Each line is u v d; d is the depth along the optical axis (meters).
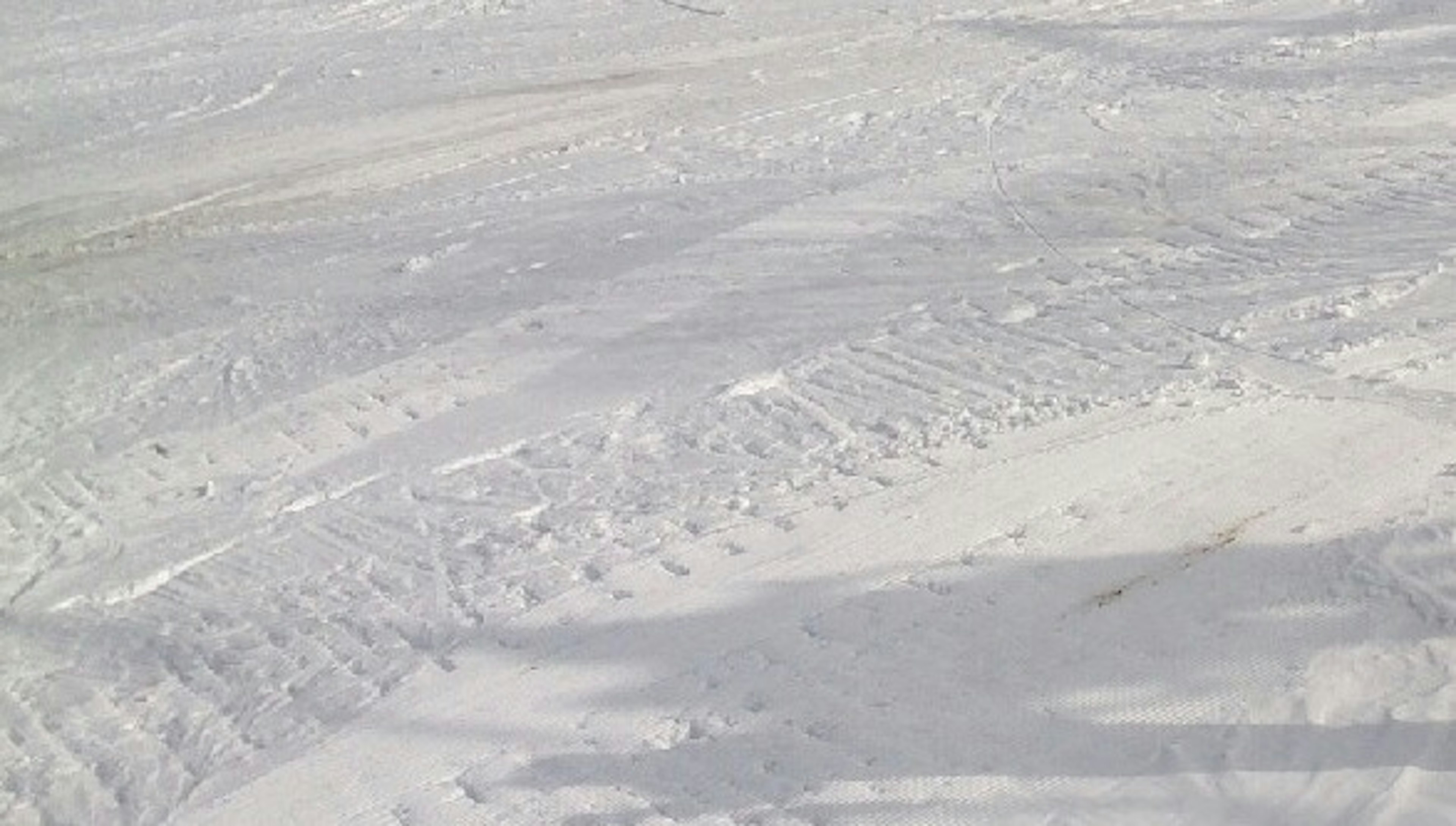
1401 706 4.95
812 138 10.00
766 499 6.25
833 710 5.12
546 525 6.23
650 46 11.95
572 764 5.00
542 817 4.79
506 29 12.56
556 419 7.00
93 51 12.55
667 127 10.38
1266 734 4.88
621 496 6.38
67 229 9.61
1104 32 11.64
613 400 7.11
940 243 8.34
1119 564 5.71
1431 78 10.29
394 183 9.89
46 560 6.35
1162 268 7.89
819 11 12.48
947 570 5.74
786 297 7.90
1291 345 7.05
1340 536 5.75
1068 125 9.89
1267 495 6.02
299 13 13.20
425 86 11.42
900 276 8.01
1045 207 8.70
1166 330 7.26
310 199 9.77
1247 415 6.54
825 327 7.56
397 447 6.91
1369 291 7.46
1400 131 9.42
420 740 5.16
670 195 9.30
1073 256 8.10
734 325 7.66
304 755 5.13
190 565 6.26
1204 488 6.09
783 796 4.79
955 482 6.24
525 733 5.15
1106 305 7.55
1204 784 4.70
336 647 5.65
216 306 8.51
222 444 7.10
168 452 7.09
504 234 9.02
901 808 4.70
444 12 13.05
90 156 10.63
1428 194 8.50
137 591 6.13
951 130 9.95
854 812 4.70
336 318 8.21
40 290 8.89
